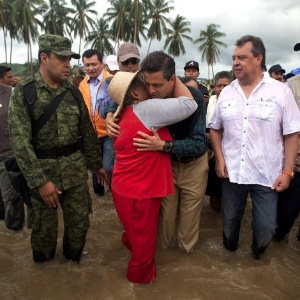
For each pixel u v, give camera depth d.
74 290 2.68
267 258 3.22
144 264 2.62
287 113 2.74
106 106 3.70
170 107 2.33
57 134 2.62
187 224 3.14
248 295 2.64
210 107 4.24
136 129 2.37
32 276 2.86
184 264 3.05
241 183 2.88
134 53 3.72
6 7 41.47
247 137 2.82
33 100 2.49
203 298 2.60
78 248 2.96
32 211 2.72
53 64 2.49
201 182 3.06
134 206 2.43
